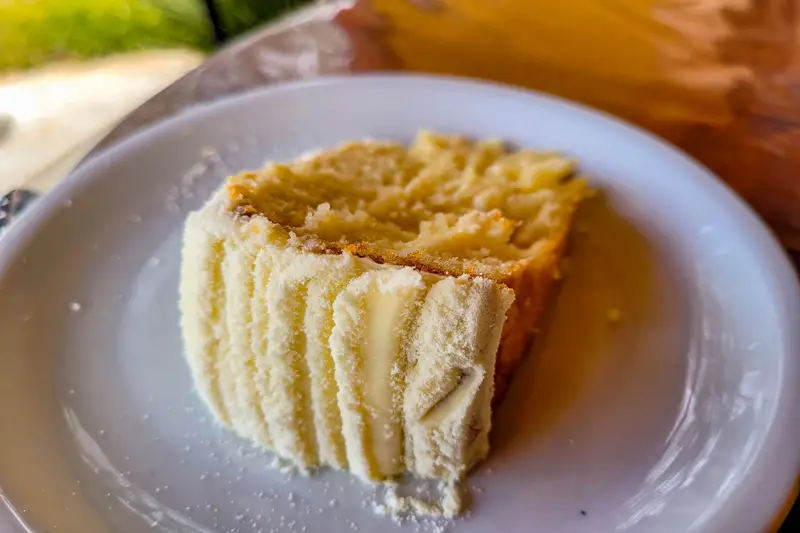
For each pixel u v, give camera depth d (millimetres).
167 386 191
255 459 177
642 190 232
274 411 174
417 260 176
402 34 298
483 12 295
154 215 229
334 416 172
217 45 429
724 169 245
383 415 168
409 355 165
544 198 220
